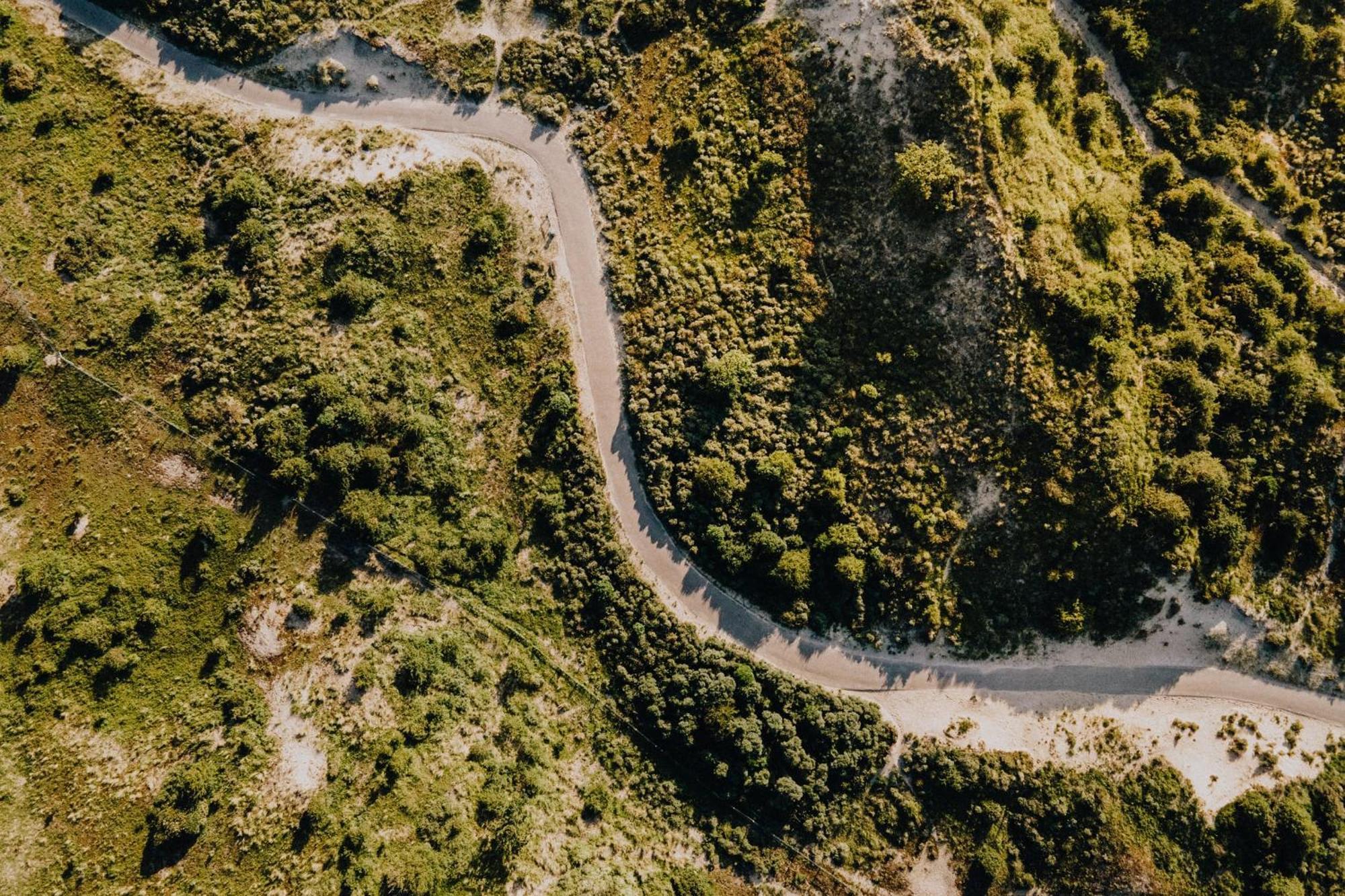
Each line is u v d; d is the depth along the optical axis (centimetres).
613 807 6059
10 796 5028
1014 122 5903
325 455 5825
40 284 5697
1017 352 5909
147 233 6006
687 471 6297
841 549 6147
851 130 6159
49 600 5312
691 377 6322
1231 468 6094
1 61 5928
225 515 5709
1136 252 6212
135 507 5612
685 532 6288
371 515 5866
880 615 6303
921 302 6066
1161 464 6003
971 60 5853
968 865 6241
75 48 6169
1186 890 5988
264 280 6041
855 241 6178
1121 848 6041
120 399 5703
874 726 6256
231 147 6256
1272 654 6228
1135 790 6172
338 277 6184
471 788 5644
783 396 6300
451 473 6241
